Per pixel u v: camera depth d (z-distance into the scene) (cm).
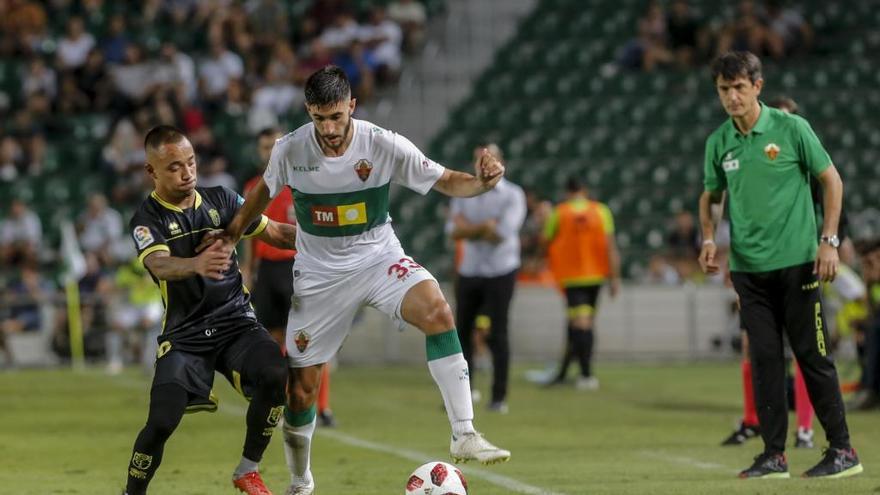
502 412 4269
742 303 2627
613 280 5247
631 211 7481
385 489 2545
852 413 4122
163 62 8144
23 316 6450
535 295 6612
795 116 2583
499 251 4262
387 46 8738
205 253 2112
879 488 2336
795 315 2573
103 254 6762
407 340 6606
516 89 8581
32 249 6838
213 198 2281
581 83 8519
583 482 2578
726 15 8812
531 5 9344
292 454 2314
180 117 7762
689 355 6538
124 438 3588
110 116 8231
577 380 5525
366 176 2194
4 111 8356
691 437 3544
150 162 2192
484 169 2192
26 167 7919
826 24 8819
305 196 2214
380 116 8512
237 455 3209
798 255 2561
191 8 9056
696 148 7869
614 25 8950
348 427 3853
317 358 2267
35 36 8812
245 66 8600
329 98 2092
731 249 2636
